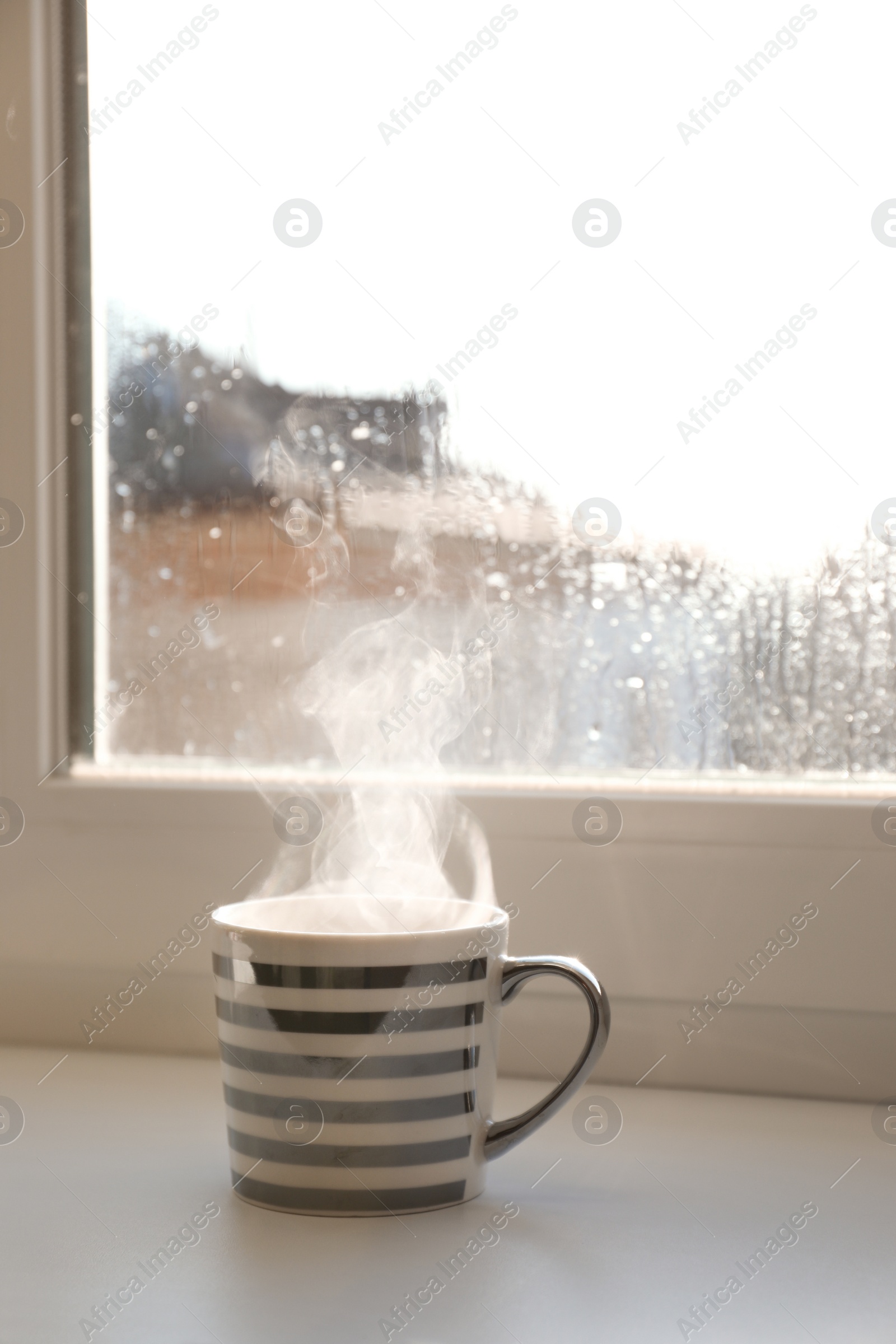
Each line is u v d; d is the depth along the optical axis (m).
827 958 0.57
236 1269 0.37
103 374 0.67
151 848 0.64
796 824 0.57
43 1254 0.39
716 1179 0.46
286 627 0.66
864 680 0.60
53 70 0.65
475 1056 0.42
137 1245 0.39
